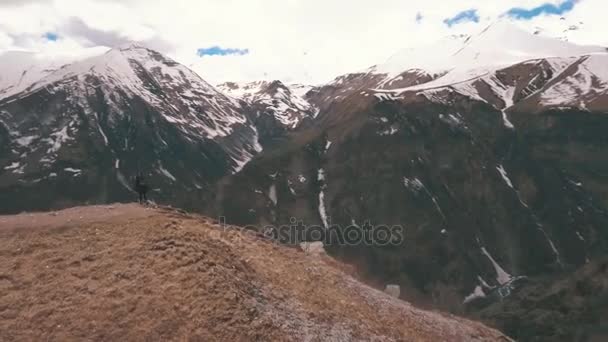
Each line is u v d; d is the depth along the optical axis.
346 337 29.73
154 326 25.62
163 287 27.59
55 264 28.62
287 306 30.20
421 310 40.12
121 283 27.69
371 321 32.72
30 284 27.22
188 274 28.53
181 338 25.33
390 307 36.66
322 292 33.81
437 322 38.16
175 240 31.12
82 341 24.56
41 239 30.42
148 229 31.84
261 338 26.53
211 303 27.14
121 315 25.97
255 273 32.38
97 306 26.27
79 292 27.00
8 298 26.22
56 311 25.84
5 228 31.42
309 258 39.50
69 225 32.00
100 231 31.50
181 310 26.52
